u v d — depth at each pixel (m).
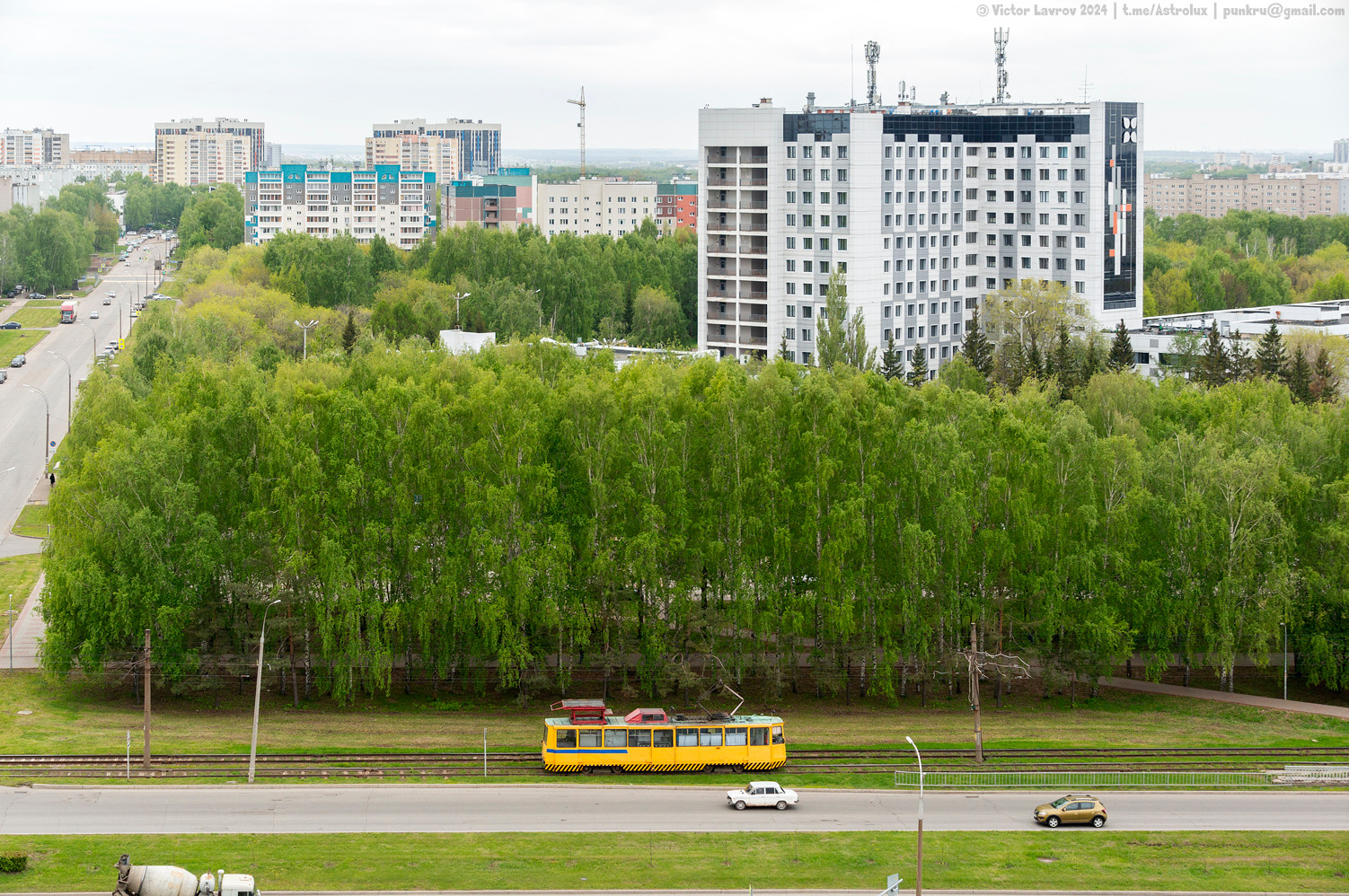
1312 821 87.00
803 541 111.62
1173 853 81.56
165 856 77.81
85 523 112.12
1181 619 113.88
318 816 84.75
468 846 80.56
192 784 89.62
